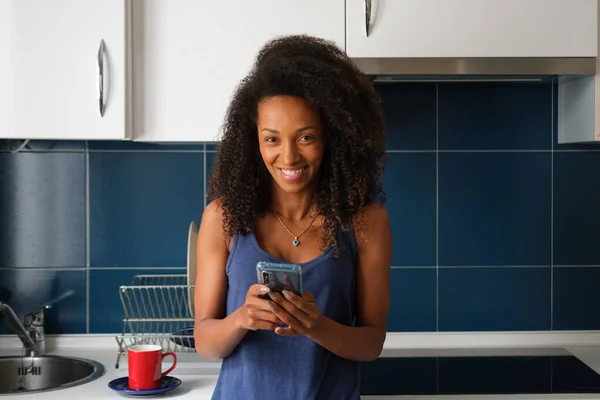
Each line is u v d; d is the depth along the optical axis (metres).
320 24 1.98
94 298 2.33
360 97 1.39
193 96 2.00
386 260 1.45
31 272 2.33
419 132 2.34
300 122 1.28
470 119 2.34
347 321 1.41
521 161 2.34
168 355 2.06
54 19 1.95
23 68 1.95
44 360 2.18
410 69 1.98
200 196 2.33
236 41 1.99
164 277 2.34
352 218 1.40
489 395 1.80
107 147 2.32
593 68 2.00
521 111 2.34
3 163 2.31
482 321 2.35
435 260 2.35
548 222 2.35
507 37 1.98
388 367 2.08
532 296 2.35
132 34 2.00
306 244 1.40
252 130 1.40
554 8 1.98
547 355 2.22
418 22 1.97
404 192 2.34
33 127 1.95
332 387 1.39
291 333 1.25
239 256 1.39
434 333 2.34
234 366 1.40
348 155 1.37
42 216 2.32
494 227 2.35
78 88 1.95
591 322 2.35
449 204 2.34
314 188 1.42
